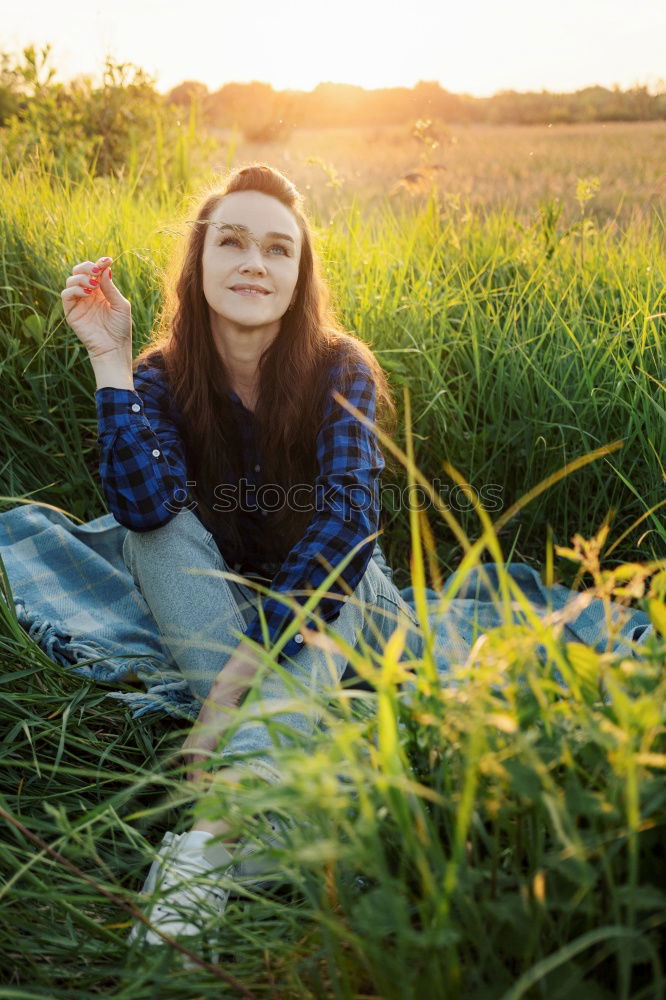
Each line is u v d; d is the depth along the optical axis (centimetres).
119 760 173
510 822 113
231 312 207
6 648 201
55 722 189
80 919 132
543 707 106
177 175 641
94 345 203
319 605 185
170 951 116
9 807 158
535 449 298
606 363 302
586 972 106
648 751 106
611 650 121
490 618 252
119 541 280
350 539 192
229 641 185
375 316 336
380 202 566
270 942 124
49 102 643
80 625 239
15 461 304
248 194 209
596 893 107
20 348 324
